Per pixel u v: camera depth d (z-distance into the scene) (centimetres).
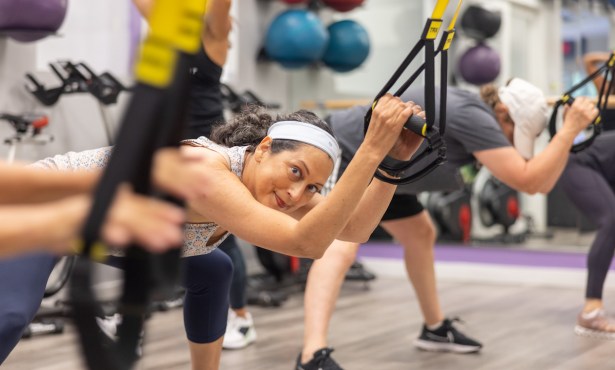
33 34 406
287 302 491
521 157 288
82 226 62
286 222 162
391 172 176
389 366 326
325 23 646
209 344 214
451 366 326
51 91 428
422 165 284
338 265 289
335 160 178
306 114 185
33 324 380
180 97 66
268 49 595
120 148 63
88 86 426
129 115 64
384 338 381
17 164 87
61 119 461
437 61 613
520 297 509
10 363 328
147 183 66
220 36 316
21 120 403
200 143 180
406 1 635
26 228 65
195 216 181
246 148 183
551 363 332
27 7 396
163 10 65
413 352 352
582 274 555
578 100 277
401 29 636
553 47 585
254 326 414
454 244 601
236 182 168
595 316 386
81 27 485
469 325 415
